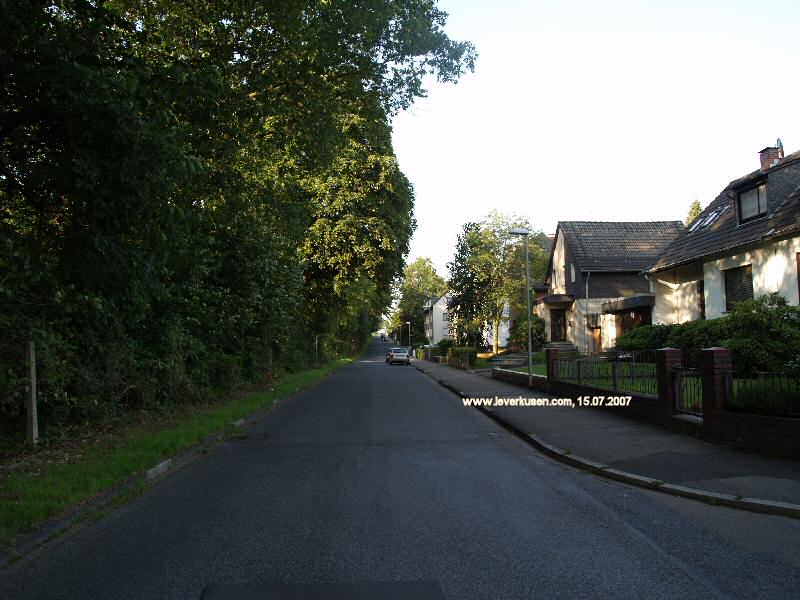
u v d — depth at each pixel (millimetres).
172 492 6977
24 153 7965
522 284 39969
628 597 4012
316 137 13477
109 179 7469
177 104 9195
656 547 5004
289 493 6859
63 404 9305
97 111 7062
